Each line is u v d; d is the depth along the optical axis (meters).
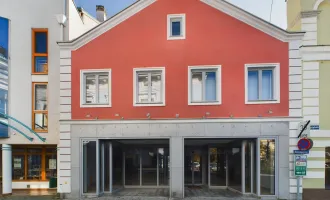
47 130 11.70
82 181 10.61
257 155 10.12
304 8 10.63
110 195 10.98
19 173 13.00
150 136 10.39
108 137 10.55
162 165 13.05
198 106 10.28
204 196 10.59
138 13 10.64
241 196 10.56
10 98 11.58
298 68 10.02
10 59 11.70
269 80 10.36
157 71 10.59
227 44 10.28
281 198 9.91
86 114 10.66
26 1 11.95
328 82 10.34
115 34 10.72
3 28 11.59
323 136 10.20
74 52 10.86
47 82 11.88
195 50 10.37
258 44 10.20
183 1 10.49
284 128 9.99
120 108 10.56
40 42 12.22
